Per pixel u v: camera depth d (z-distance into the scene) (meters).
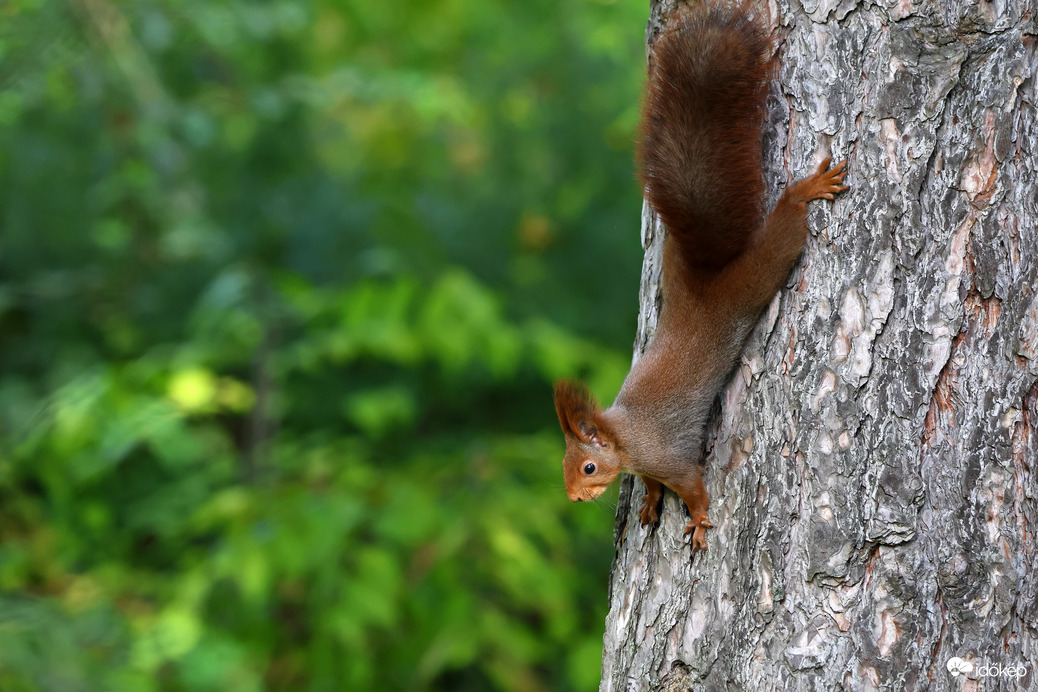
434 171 15.95
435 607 10.02
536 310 13.77
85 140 12.98
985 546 4.64
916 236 4.71
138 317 13.69
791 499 4.89
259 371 11.25
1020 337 4.64
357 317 10.51
